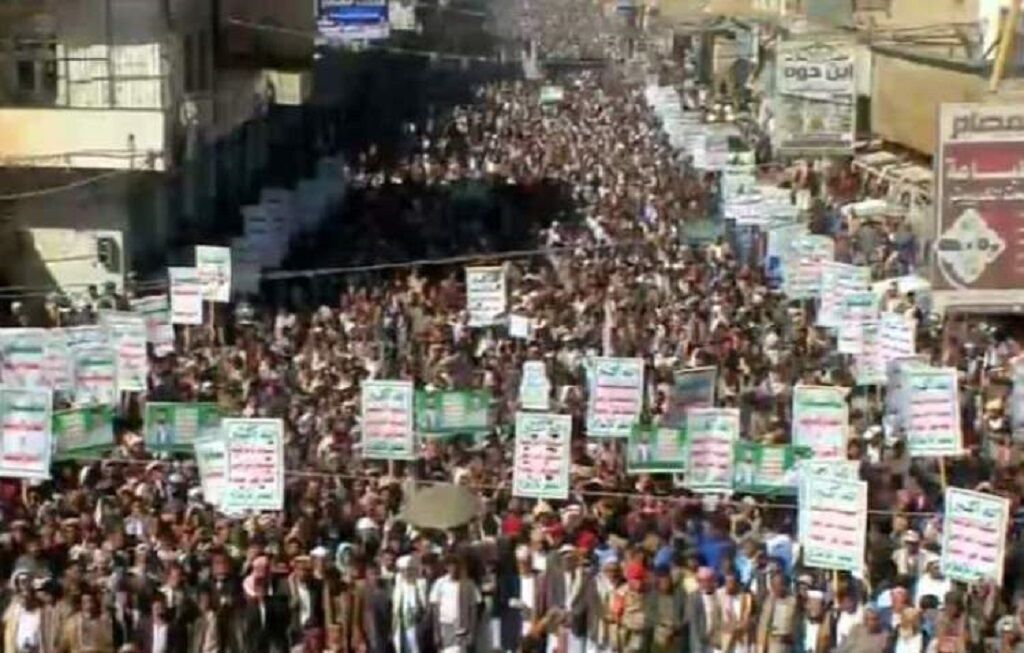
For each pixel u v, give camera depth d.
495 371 35.81
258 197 65.62
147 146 50.22
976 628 23.64
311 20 70.31
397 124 92.38
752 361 36.06
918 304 40.16
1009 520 25.88
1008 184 35.16
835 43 55.88
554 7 189.88
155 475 29.00
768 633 24.20
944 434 27.88
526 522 27.02
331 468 29.89
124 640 24.44
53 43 50.59
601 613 24.95
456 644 25.06
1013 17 44.69
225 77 61.00
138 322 32.16
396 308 42.62
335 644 24.08
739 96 85.81
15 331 31.45
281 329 40.88
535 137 83.44
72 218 51.88
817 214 50.25
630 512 27.58
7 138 49.94
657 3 129.00
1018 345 37.09
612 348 37.00
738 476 27.83
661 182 63.28
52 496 28.52
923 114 52.75
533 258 52.66
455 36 123.50
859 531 24.27
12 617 24.12
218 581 24.94
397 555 25.75
